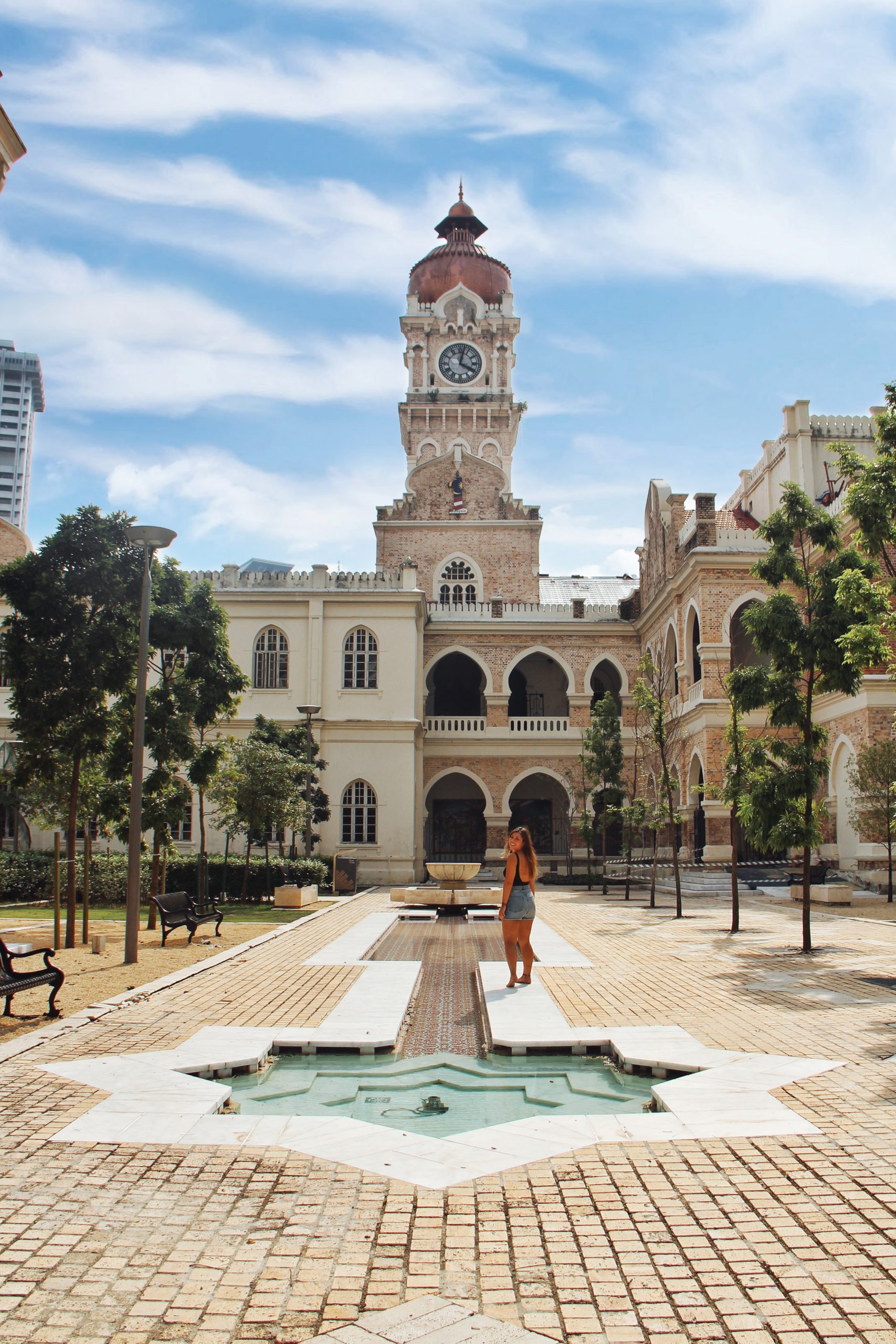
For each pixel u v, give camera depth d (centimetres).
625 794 3819
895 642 2586
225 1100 730
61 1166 580
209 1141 624
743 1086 740
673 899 2869
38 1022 1004
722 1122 655
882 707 2738
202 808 2222
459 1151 607
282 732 3372
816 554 3184
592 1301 422
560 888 3631
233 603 3894
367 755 3800
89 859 1758
